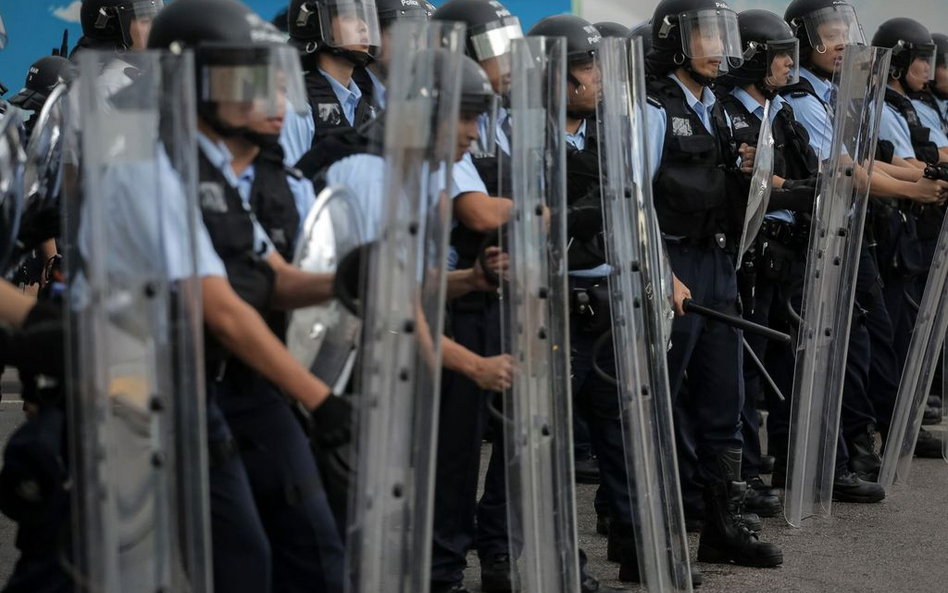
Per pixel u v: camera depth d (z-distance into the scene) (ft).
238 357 30.32
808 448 58.18
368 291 29.55
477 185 41.55
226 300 28.55
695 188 50.90
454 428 42.60
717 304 52.42
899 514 61.57
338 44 47.65
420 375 30.07
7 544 54.75
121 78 32.22
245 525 29.84
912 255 75.97
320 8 47.80
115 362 24.91
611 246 43.32
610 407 48.01
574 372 47.78
